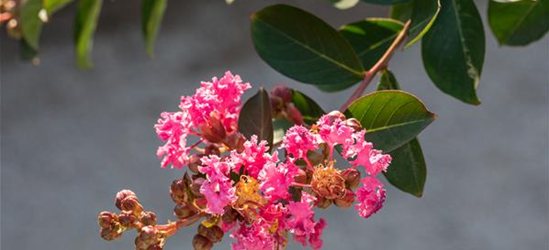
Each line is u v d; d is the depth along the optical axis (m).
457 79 2.05
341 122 1.71
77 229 9.01
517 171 9.16
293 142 1.71
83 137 10.41
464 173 9.21
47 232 8.98
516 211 8.63
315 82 2.18
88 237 8.89
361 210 1.71
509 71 10.66
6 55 11.91
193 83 11.05
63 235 8.92
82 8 3.42
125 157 9.99
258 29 2.21
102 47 11.92
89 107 10.91
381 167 1.71
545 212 8.58
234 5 12.23
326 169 1.70
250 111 1.90
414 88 10.41
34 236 8.94
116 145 10.20
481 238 8.33
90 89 11.23
